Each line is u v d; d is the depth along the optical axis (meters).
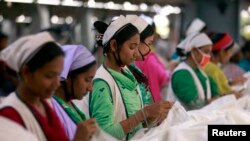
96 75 2.35
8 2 6.52
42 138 1.70
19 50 1.67
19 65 1.66
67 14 6.77
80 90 2.09
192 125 2.16
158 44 7.41
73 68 2.06
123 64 2.42
